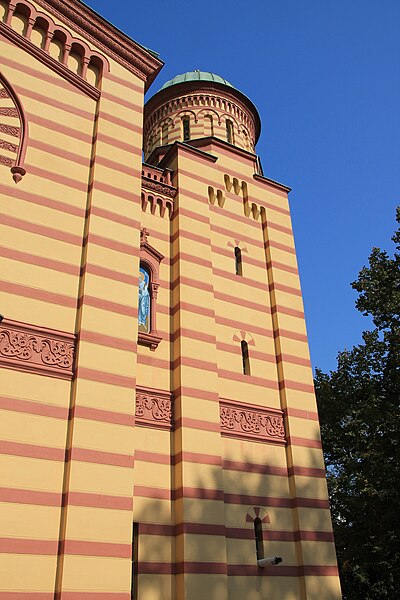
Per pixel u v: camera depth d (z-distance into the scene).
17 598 10.07
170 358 16.44
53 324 12.95
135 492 13.92
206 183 20.50
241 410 17.02
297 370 18.80
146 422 14.87
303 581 15.32
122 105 17.02
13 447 11.26
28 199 14.00
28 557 10.48
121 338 13.54
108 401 12.62
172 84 26.64
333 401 27.09
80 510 11.22
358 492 25.39
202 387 16.06
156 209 18.97
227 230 20.41
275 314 19.61
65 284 13.59
